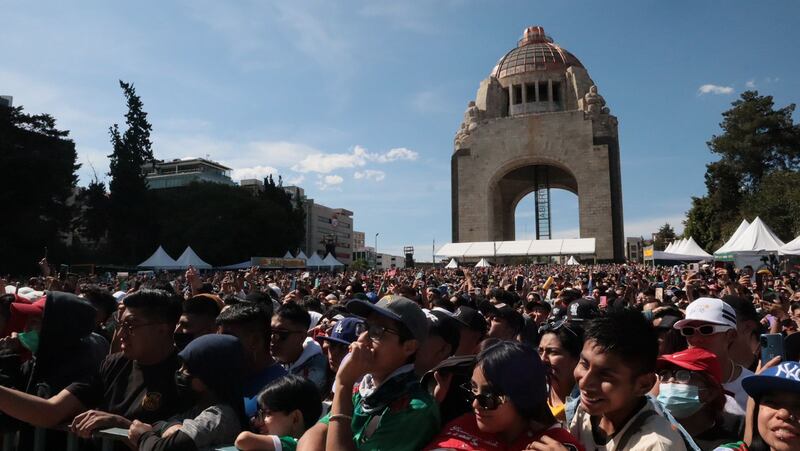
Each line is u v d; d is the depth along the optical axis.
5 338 5.89
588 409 3.00
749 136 64.44
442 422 3.41
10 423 4.50
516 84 80.75
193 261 48.62
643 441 2.88
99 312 7.37
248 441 3.47
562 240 63.12
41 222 53.03
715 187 66.75
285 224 78.12
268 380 4.91
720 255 29.17
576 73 77.88
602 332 2.97
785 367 2.65
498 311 6.96
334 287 19.20
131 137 66.75
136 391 4.38
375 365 3.34
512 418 2.82
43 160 52.34
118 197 64.12
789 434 2.58
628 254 153.75
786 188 50.94
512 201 86.19
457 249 65.50
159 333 4.44
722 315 4.80
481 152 74.44
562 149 71.69
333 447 2.95
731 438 4.00
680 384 3.91
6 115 52.78
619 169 75.00
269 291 14.37
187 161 144.38
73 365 4.69
